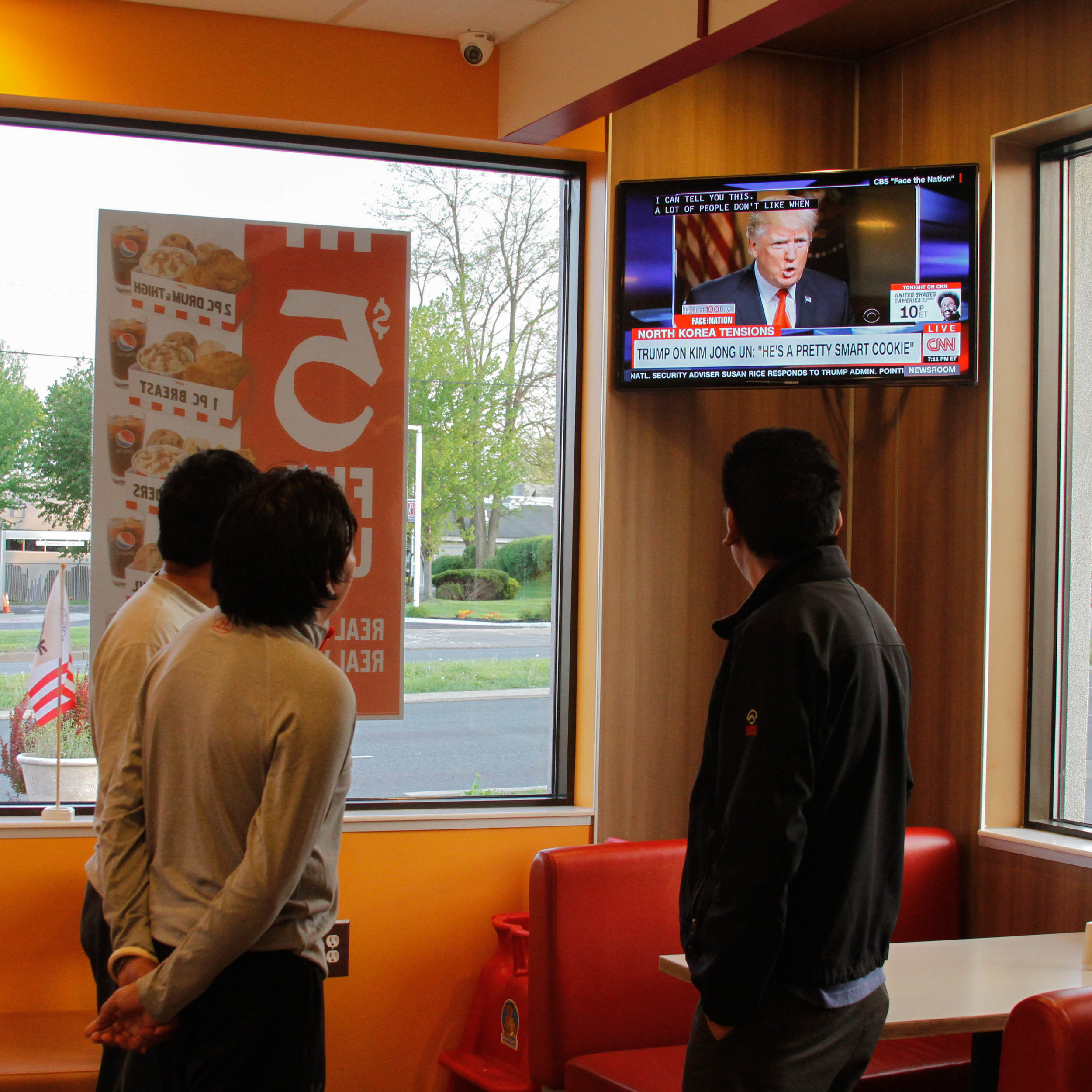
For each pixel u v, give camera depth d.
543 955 3.07
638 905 3.18
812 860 1.75
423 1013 3.68
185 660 1.71
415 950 3.68
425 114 3.71
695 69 3.06
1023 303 3.74
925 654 3.90
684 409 4.01
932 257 3.61
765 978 1.64
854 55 4.20
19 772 3.56
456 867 3.73
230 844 1.64
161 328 3.59
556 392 4.08
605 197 3.94
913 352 3.61
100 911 2.23
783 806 1.66
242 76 3.58
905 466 4.01
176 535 2.18
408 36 3.70
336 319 3.72
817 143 4.21
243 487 1.98
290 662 1.66
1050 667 3.70
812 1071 1.71
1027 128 3.61
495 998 3.58
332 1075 3.60
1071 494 3.68
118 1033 1.61
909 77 4.05
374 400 3.74
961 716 3.76
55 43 3.46
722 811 1.76
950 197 3.60
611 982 3.10
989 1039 2.50
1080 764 3.61
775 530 1.88
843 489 4.22
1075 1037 1.78
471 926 3.74
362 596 3.73
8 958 3.38
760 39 2.84
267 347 3.67
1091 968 2.49
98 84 3.48
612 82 3.18
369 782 3.85
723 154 4.08
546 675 4.05
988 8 3.75
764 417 4.12
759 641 1.75
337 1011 3.61
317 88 3.63
